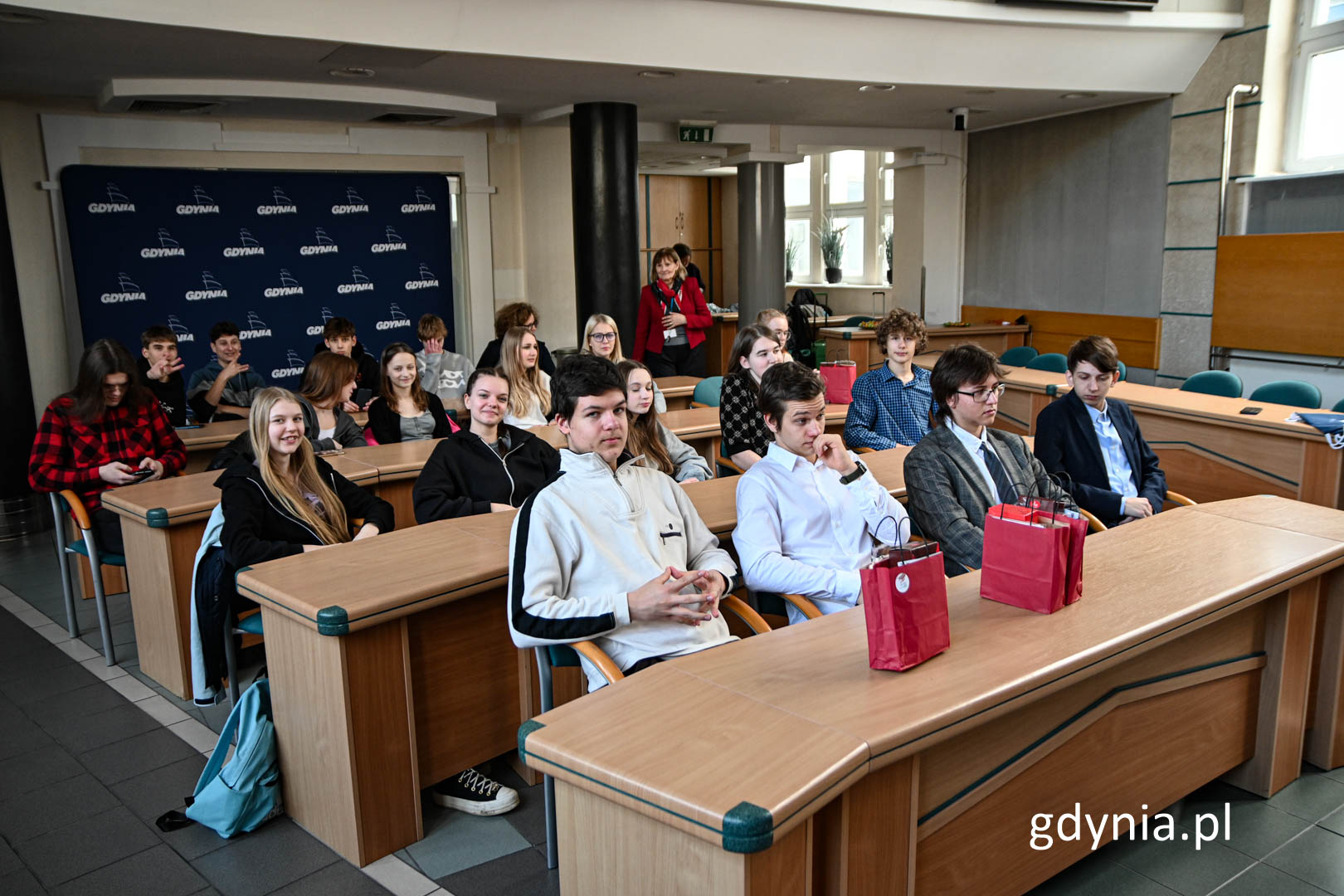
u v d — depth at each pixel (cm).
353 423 483
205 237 752
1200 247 789
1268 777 280
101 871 251
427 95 681
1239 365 777
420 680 267
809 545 271
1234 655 267
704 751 159
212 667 320
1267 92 733
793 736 163
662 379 629
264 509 315
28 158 678
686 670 192
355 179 816
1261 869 247
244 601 323
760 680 186
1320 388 726
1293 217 725
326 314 817
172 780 298
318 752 255
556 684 295
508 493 349
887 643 188
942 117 885
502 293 920
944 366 287
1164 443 529
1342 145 707
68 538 490
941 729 170
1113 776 240
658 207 1342
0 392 576
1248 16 733
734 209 1374
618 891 164
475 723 281
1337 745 297
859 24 614
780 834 141
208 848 261
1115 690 233
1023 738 211
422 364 632
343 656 238
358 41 500
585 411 231
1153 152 816
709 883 149
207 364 764
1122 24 687
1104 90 743
